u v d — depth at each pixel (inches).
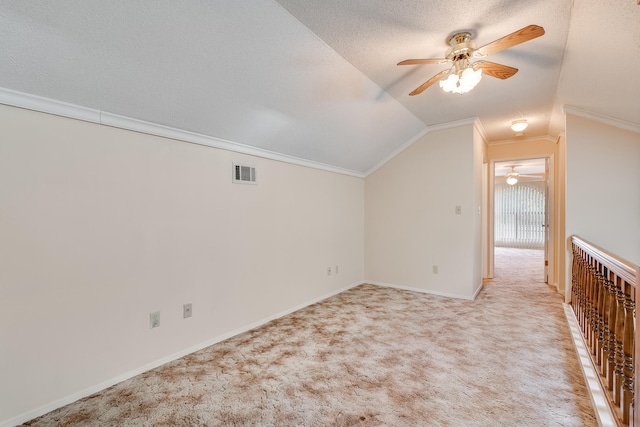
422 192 170.1
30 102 67.4
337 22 76.0
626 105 105.6
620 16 63.3
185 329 97.7
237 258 114.9
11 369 65.3
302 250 146.3
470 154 154.1
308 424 64.9
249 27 72.3
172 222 94.7
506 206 403.9
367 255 193.6
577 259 115.6
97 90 73.1
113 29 61.7
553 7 69.2
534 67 98.0
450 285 161.2
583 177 129.3
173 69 75.8
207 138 103.8
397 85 113.0
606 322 73.2
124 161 83.8
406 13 72.6
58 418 67.4
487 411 68.4
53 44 60.2
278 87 95.5
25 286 67.2
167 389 78.1
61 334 72.2
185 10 63.3
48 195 70.6
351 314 134.3
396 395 74.7
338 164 167.5
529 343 102.7
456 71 84.4
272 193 130.6
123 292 83.3
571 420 65.1
